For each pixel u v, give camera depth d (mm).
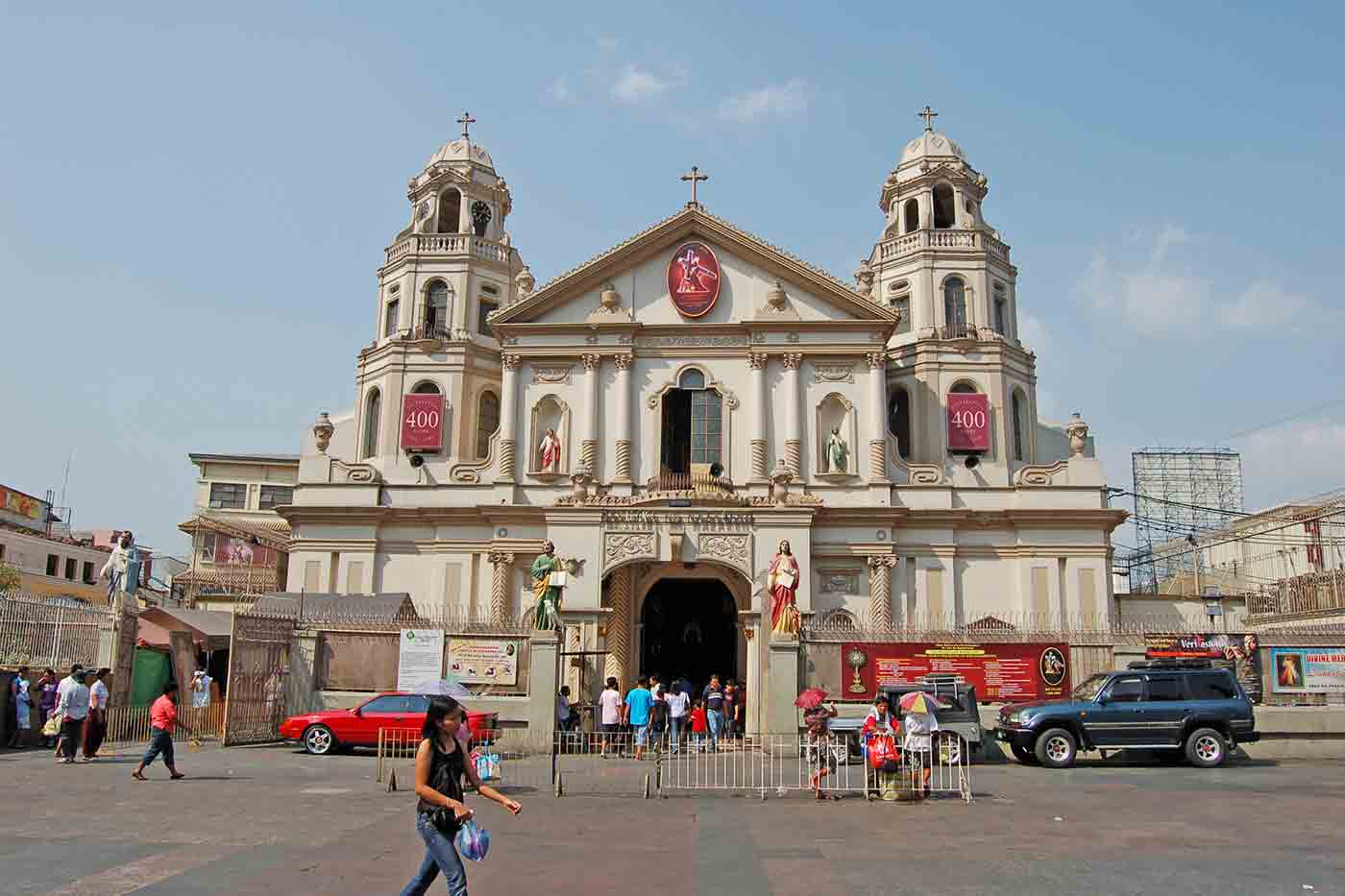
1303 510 68562
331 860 13078
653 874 12422
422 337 48688
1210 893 11391
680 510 39094
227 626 37281
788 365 44906
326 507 44875
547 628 30219
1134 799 19203
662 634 45938
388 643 31469
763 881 12047
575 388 45375
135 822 15836
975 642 30219
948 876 12312
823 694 22500
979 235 49812
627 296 45844
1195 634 29969
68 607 33000
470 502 44938
